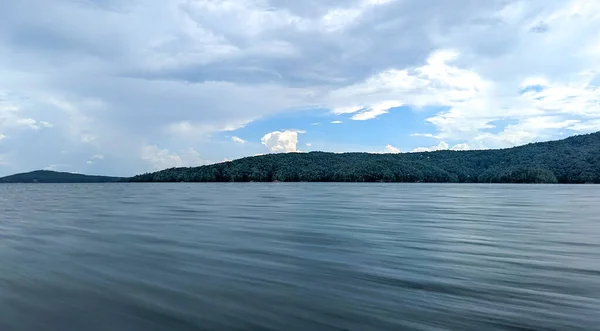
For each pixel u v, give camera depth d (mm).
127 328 6836
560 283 9211
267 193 62844
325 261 11516
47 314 7484
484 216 24359
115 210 29844
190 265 11086
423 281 9445
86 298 8344
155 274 10164
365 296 8391
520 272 10219
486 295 8406
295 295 8469
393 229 18094
